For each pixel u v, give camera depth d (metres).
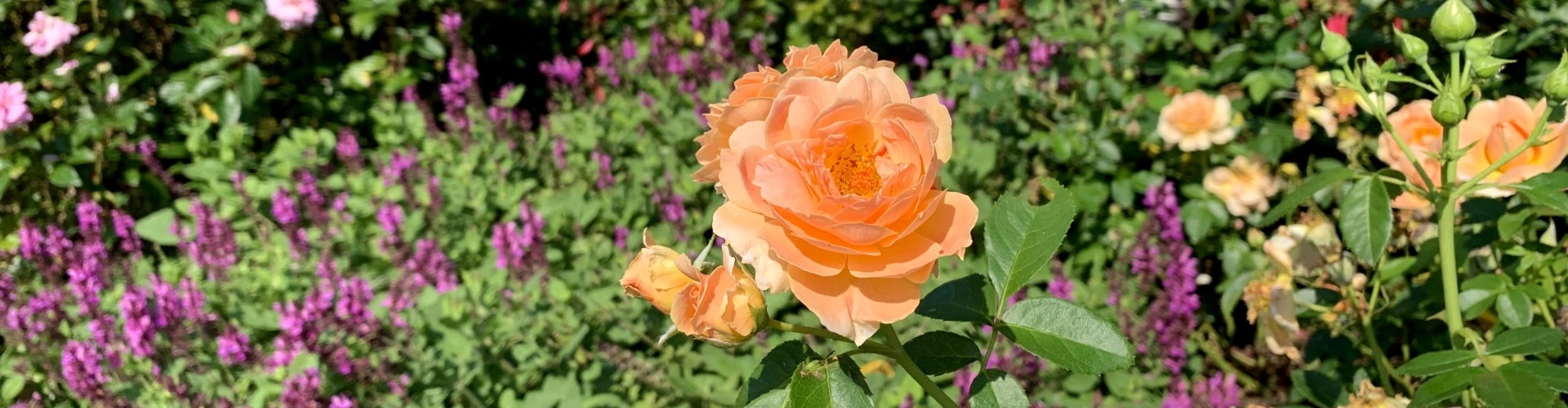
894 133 0.74
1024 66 3.16
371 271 2.82
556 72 3.81
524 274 2.56
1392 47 2.53
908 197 0.71
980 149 2.95
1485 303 1.35
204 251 2.76
